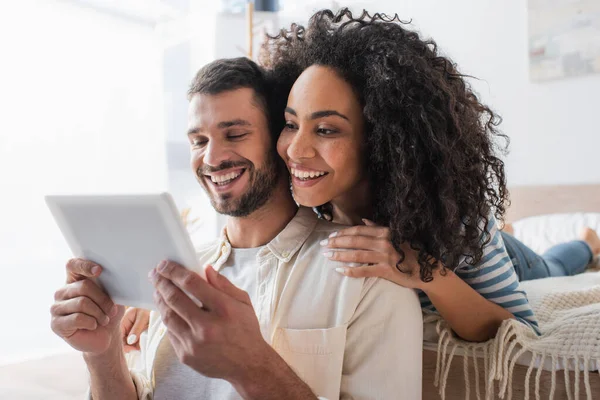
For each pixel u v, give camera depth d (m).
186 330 0.73
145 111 3.34
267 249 0.99
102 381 0.96
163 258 0.74
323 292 0.92
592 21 2.91
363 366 0.89
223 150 0.94
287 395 0.76
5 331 2.88
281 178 1.01
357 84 0.94
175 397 0.96
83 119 3.11
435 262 0.93
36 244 2.97
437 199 0.95
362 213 1.09
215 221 3.69
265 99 0.98
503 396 1.02
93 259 0.84
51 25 2.95
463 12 3.29
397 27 0.99
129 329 1.19
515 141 3.20
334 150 0.92
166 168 3.46
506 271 1.12
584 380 0.97
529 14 3.08
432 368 1.12
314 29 1.01
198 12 3.50
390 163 0.96
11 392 2.24
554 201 3.02
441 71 1.01
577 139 3.00
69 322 0.85
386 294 0.91
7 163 2.85
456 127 0.95
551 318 1.24
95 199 0.74
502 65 3.21
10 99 2.84
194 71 3.63
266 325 0.92
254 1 3.81
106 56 3.17
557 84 3.04
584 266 2.32
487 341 1.05
